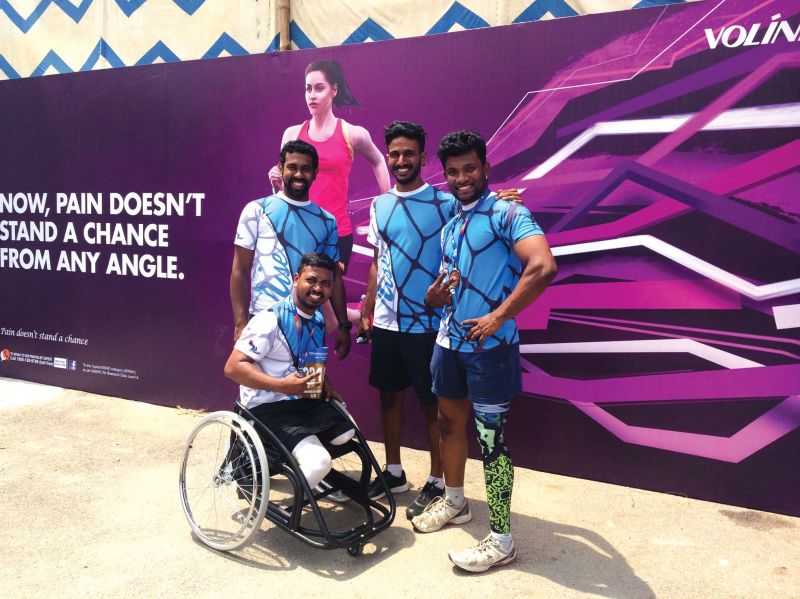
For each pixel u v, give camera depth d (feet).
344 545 8.66
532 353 12.21
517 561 9.07
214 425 14.42
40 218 16.72
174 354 15.48
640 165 11.20
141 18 16.26
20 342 17.47
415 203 10.44
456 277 8.78
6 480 11.48
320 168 13.55
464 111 12.34
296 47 15.05
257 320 9.26
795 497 10.66
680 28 10.73
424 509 10.39
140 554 9.16
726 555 9.30
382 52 12.85
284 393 8.96
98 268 16.14
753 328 10.73
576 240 11.75
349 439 9.70
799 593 8.36
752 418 10.85
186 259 15.08
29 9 17.60
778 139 10.34
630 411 11.64
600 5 12.60
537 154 11.88
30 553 9.12
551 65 11.62
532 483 11.82
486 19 13.34
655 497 11.34
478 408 8.85
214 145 14.51
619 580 8.62
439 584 8.52
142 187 15.35
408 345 10.50
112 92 15.40
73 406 15.64
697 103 10.75
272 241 10.86
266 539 9.64
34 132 16.44
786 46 10.14
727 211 10.73
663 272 11.21
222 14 15.40
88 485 11.35
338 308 11.35
